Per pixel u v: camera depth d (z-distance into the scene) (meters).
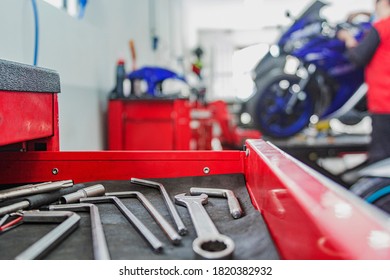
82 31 1.61
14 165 0.83
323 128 3.11
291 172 0.48
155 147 1.81
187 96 1.80
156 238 0.50
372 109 2.01
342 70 2.62
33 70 0.69
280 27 3.47
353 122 2.99
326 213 0.33
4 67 0.58
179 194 0.72
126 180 0.85
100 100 1.88
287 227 0.41
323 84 2.71
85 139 1.64
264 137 2.76
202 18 7.02
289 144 2.70
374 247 0.27
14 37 1.05
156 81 1.94
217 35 7.55
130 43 2.42
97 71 1.83
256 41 7.47
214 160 0.85
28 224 0.59
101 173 0.84
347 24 2.54
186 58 5.88
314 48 2.57
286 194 0.42
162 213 0.64
